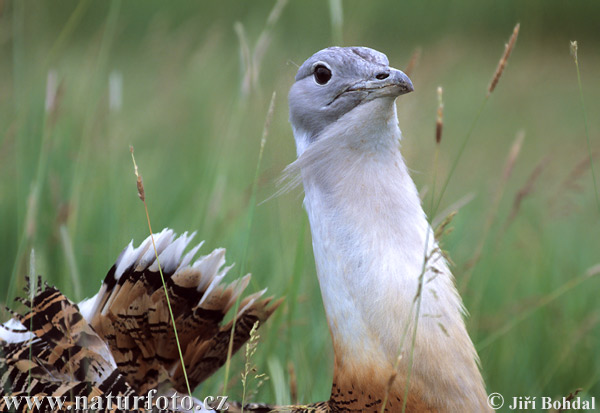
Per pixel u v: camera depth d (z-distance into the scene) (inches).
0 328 207.9
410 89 189.5
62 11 659.4
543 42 820.0
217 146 371.6
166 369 213.3
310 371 264.1
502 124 598.2
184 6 689.0
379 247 186.5
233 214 301.6
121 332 205.6
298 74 211.8
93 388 191.5
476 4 807.7
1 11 345.7
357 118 190.2
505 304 314.5
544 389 288.2
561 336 301.7
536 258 352.5
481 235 358.3
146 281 203.5
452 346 183.6
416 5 762.8
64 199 319.3
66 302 201.3
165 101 471.2
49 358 197.5
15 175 349.1
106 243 307.9
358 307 187.8
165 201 368.8
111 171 340.5
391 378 172.9
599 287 345.1
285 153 229.5
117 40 631.8
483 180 478.0
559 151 539.2
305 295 285.9
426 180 342.3
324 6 553.9
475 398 184.9
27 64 458.0
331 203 192.2
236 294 212.4
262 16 606.2
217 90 491.5
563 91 711.1
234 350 222.8
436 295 178.5
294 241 300.5
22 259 271.4
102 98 376.8
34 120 343.6
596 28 845.8
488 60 737.6
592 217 426.0
